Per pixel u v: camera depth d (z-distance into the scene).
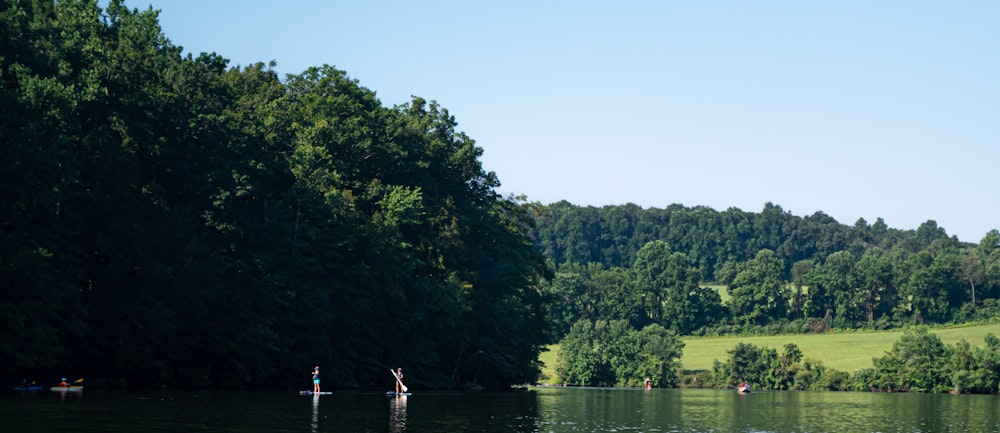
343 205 90.19
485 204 123.62
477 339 104.62
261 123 89.50
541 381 197.00
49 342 60.03
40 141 63.19
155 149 74.25
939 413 74.00
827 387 168.62
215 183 78.19
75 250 64.56
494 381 111.75
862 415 67.75
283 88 107.75
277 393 69.94
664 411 65.31
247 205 83.38
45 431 33.47
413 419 46.25
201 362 75.38
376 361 90.69
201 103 82.12
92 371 67.06
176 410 45.34
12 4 69.62
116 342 66.00
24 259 58.28
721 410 69.62
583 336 197.50
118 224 66.69
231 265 75.25
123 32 79.62
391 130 105.69
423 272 99.69
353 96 109.88
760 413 66.56
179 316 73.00
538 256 128.38
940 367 156.25
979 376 149.00
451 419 47.47
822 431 48.91
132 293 69.31
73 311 63.72
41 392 57.50
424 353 96.62
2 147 59.53
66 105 65.50
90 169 67.12
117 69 74.38
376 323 91.44
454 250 101.31
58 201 62.00
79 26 77.06
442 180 114.69
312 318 83.50
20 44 68.81
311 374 84.50
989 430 53.12
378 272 90.81
